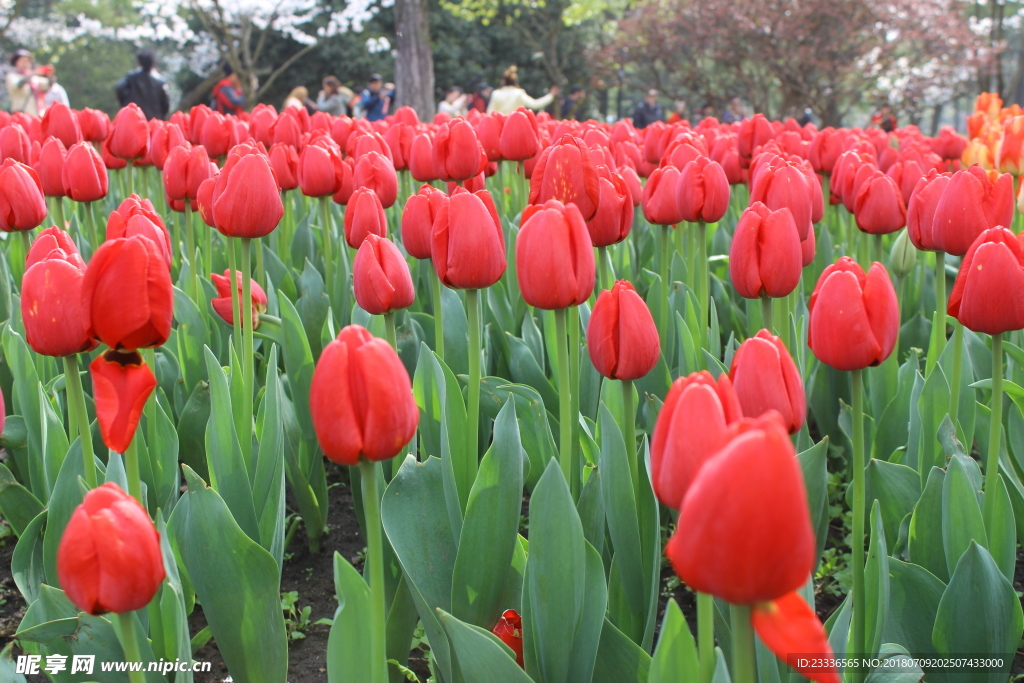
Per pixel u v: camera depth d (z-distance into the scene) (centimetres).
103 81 5028
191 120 586
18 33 4731
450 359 316
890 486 245
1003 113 684
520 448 193
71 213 573
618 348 183
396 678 222
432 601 198
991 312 190
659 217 313
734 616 118
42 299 157
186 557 188
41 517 223
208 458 239
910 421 267
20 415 283
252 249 424
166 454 250
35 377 258
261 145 417
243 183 236
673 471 121
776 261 221
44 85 1182
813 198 324
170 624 178
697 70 2589
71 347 162
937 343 303
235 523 182
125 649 138
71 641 177
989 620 193
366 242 221
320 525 310
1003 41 2609
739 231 225
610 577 215
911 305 426
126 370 152
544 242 180
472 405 220
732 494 94
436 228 204
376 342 129
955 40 2253
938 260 298
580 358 303
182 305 314
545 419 249
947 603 194
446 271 205
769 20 2214
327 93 1590
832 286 163
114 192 630
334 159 380
